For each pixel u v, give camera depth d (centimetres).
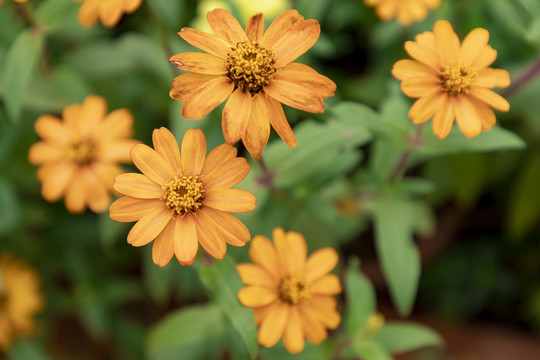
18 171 45
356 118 37
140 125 47
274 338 34
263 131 32
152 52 46
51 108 43
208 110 32
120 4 36
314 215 42
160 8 45
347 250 49
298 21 33
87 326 51
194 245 32
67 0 39
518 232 49
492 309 53
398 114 40
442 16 44
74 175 39
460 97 34
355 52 53
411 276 39
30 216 46
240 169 32
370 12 48
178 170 32
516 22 42
